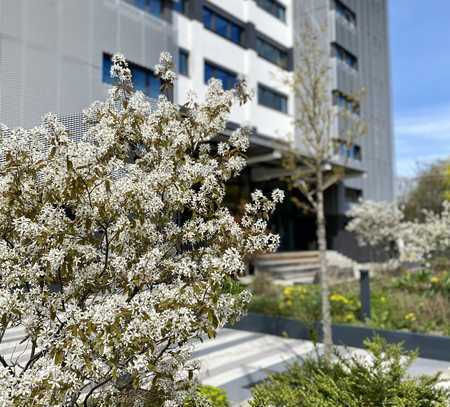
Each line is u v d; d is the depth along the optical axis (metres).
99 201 2.32
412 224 13.62
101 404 2.43
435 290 9.37
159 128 2.76
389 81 25.72
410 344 6.86
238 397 5.04
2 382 2.01
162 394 2.52
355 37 21.59
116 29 8.46
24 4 5.33
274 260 17.45
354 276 15.49
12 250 2.26
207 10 16.41
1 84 4.30
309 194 7.25
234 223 2.75
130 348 2.13
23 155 2.41
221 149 3.03
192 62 15.31
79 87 5.10
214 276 2.28
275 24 19.72
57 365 2.04
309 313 8.29
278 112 19.16
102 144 2.62
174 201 2.61
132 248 2.51
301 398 3.71
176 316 2.14
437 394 3.52
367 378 3.55
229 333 8.51
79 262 2.49
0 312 2.11
